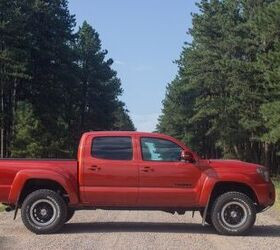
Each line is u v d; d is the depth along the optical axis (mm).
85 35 87438
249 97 53281
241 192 12852
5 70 55562
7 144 59469
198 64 61188
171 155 12766
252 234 12617
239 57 57938
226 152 67125
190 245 10961
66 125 70625
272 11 45000
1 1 55594
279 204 19547
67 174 12609
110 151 12734
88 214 16109
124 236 12000
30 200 12469
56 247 10672
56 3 60656
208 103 61875
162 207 12711
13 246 10805
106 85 91250
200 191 12570
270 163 64188
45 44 58750
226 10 60125
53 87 61219
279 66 41719
